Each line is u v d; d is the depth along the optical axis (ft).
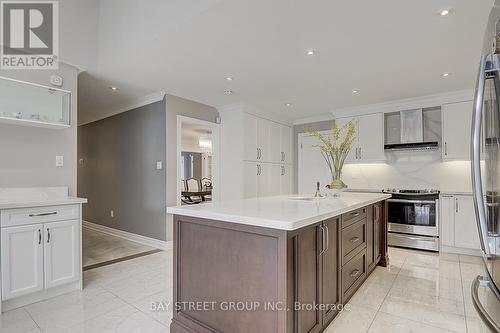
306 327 5.24
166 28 7.56
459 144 12.87
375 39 7.95
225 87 12.28
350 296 7.52
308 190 18.61
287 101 14.62
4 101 8.36
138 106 14.60
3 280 6.95
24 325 6.48
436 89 12.49
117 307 7.35
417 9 6.49
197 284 5.80
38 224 7.57
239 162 15.08
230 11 6.61
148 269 10.29
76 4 9.72
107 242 14.51
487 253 3.88
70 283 8.28
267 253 4.80
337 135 9.99
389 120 15.74
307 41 8.07
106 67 10.05
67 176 9.43
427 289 8.54
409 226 13.28
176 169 13.62
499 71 3.55
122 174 15.66
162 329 6.33
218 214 5.28
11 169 8.30
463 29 7.36
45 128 9.01
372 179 16.03
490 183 3.92
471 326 6.47
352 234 7.60
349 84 11.83
